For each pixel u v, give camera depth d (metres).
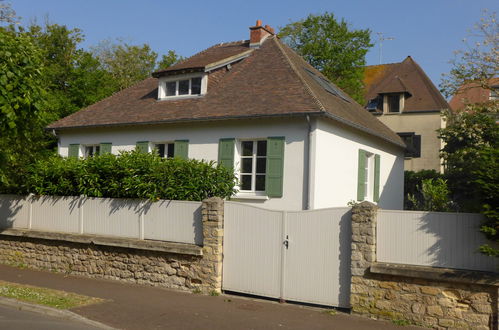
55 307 8.08
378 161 17.55
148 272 10.37
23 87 10.95
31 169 12.93
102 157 11.82
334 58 28.11
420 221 7.70
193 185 10.55
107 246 11.02
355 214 8.09
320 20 28.56
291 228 8.90
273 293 9.00
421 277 7.41
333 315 8.09
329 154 13.66
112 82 31.56
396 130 29.06
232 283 9.48
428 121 28.36
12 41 11.12
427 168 28.17
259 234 9.23
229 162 14.00
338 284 8.38
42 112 11.76
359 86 29.08
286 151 13.25
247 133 13.87
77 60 27.69
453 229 7.43
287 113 12.83
